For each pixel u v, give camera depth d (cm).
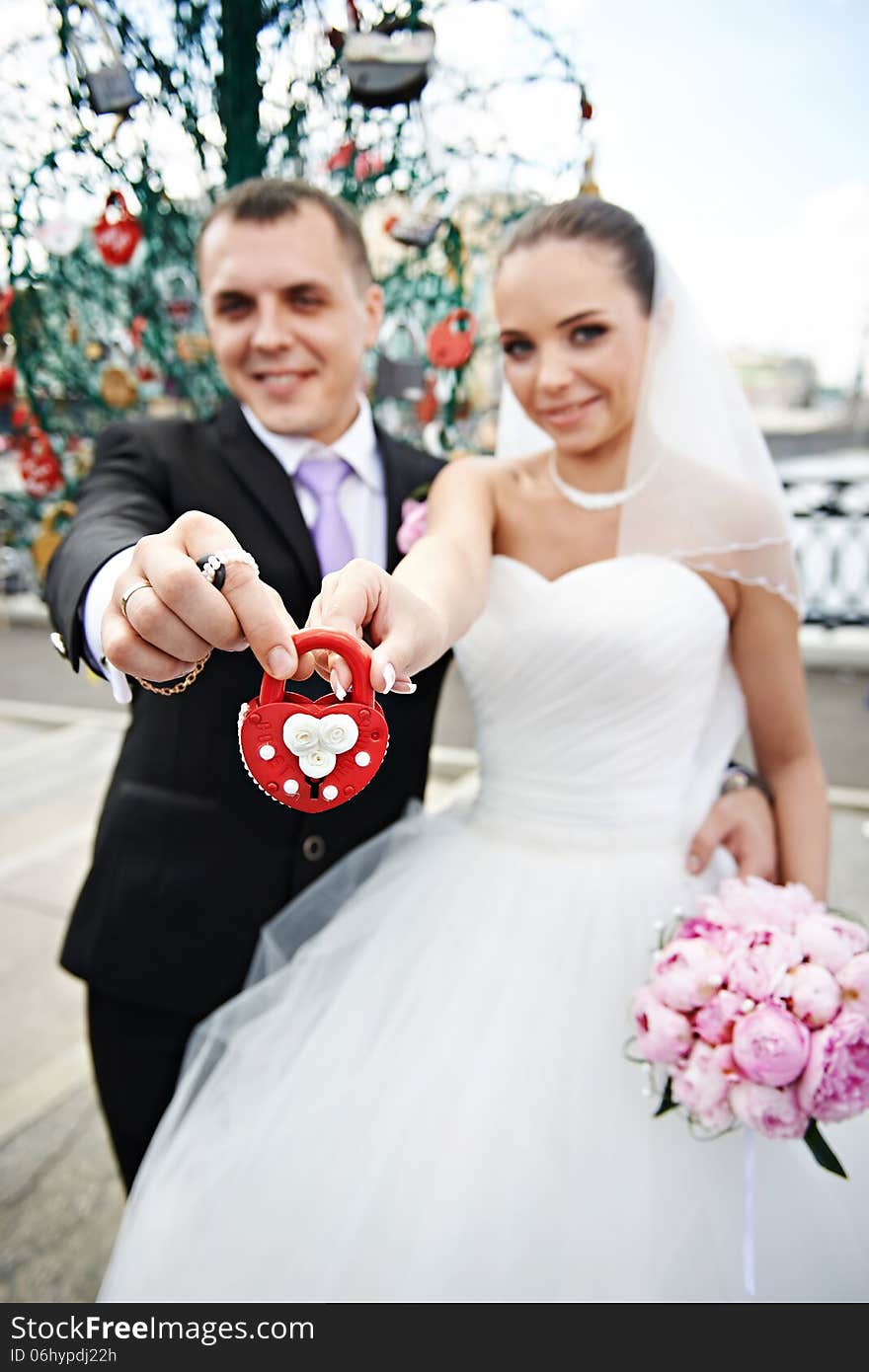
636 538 132
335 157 174
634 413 130
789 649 141
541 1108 113
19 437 213
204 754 146
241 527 141
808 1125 99
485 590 121
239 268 136
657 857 136
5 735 530
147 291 198
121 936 149
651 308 127
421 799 166
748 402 135
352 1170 114
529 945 127
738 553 133
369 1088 120
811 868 138
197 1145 127
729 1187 110
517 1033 119
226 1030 138
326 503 147
